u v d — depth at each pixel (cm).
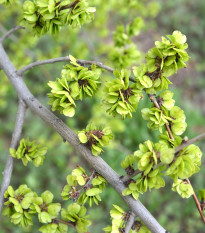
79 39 117
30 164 127
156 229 65
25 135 135
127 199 66
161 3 195
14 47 105
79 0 68
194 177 131
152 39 180
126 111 66
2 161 129
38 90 135
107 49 109
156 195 126
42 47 144
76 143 67
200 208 65
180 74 167
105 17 114
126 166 66
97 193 66
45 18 68
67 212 67
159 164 63
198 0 207
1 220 112
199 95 170
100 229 116
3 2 75
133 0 98
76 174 66
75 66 68
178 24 194
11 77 73
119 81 66
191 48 187
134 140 136
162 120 67
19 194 68
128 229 65
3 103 119
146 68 67
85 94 68
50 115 70
